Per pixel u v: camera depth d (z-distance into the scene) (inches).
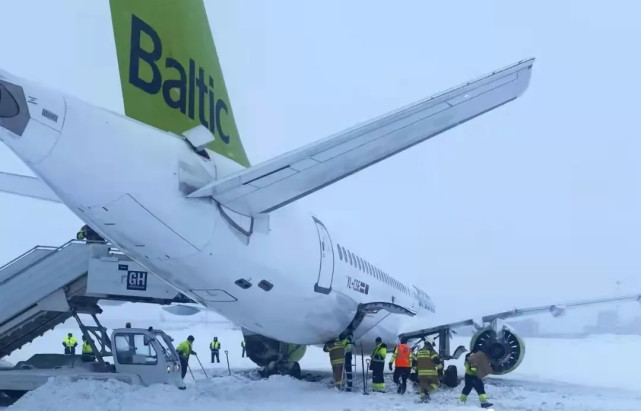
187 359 604.7
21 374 437.4
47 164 274.7
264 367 679.7
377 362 521.7
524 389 578.9
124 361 462.0
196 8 372.8
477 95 273.4
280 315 442.3
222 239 346.9
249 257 371.6
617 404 468.8
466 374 447.5
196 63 369.7
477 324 609.9
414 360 548.7
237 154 405.1
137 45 337.1
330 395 476.7
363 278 561.6
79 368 478.6
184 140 339.0
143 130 312.8
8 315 474.9
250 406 397.7
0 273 494.6
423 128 287.7
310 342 532.7
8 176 388.8
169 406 386.3
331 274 478.9
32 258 503.2
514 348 578.2
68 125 275.9
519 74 270.8
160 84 346.6
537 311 606.9
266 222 387.2
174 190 315.9
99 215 303.6
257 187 320.2
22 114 260.1
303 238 435.8
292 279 418.9
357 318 549.0
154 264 349.4
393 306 540.1
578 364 1036.5
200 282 369.1
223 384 533.0
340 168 305.3
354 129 283.4
